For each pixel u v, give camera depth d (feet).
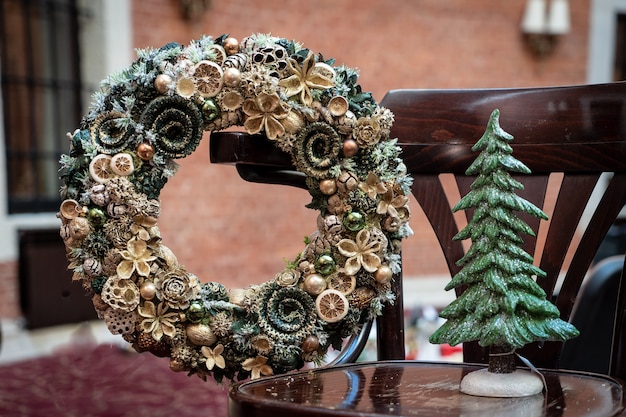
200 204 19.20
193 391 12.46
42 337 16.06
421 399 4.94
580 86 5.87
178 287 5.34
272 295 5.44
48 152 18.67
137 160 5.37
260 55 5.43
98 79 18.21
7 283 16.84
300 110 5.44
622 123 5.78
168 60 5.43
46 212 18.49
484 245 5.03
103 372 13.53
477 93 6.01
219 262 19.53
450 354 9.53
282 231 20.65
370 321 5.76
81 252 5.36
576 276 5.83
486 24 22.80
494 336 4.93
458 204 5.12
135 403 11.54
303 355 5.47
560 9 23.07
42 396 11.81
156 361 14.38
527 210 5.02
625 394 4.99
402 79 21.77
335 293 5.42
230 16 19.20
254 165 5.64
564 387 5.12
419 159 6.01
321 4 20.44
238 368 5.48
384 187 5.47
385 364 5.55
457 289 5.96
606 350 7.32
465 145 5.98
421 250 22.11
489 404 4.87
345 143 5.44
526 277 5.00
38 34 18.24
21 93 18.19
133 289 5.33
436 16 22.07
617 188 5.81
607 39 24.41
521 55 23.36
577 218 5.85
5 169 17.31
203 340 5.38
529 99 5.95
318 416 4.70
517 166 5.06
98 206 5.34
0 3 17.70
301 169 5.48
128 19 18.06
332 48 20.72
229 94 5.41
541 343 5.76
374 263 5.46
